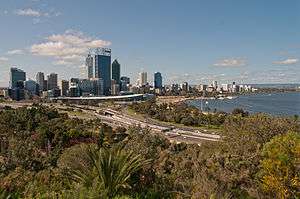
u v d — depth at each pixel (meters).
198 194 11.08
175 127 122.69
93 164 11.38
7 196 9.95
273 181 12.70
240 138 19.58
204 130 115.00
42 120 91.38
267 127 20.58
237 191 12.17
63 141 70.19
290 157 12.97
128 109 186.75
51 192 10.37
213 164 13.16
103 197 9.23
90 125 100.81
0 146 58.12
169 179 12.38
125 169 11.01
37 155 46.97
